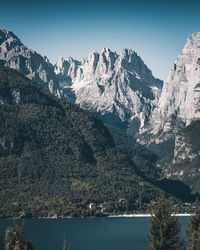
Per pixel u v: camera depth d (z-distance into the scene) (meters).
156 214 167.62
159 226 165.50
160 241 163.00
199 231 178.50
